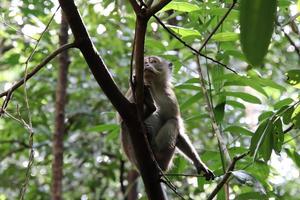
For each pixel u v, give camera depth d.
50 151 13.14
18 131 13.45
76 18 4.89
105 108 13.30
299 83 5.44
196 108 11.24
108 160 14.00
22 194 4.55
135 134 5.34
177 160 9.06
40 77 13.01
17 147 14.23
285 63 10.97
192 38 7.29
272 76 10.66
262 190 5.40
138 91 5.16
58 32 11.08
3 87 10.82
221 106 7.51
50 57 4.94
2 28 11.78
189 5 6.59
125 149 8.33
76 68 13.72
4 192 13.64
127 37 12.78
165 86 9.34
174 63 8.41
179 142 8.89
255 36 2.27
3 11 10.56
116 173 15.13
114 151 13.59
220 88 7.52
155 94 9.22
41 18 11.61
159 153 8.77
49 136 12.69
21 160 14.19
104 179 15.15
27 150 13.98
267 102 10.15
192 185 12.10
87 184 14.13
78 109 12.77
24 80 4.91
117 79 12.62
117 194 14.77
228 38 6.89
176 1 7.10
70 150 13.10
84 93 13.44
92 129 8.67
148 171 5.50
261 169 7.31
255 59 2.27
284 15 8.29
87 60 5.02
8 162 14.32
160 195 5.60
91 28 12.41
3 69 13.13
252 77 7.40
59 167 9.87
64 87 10.32
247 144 9.42
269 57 11.45
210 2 7.21
